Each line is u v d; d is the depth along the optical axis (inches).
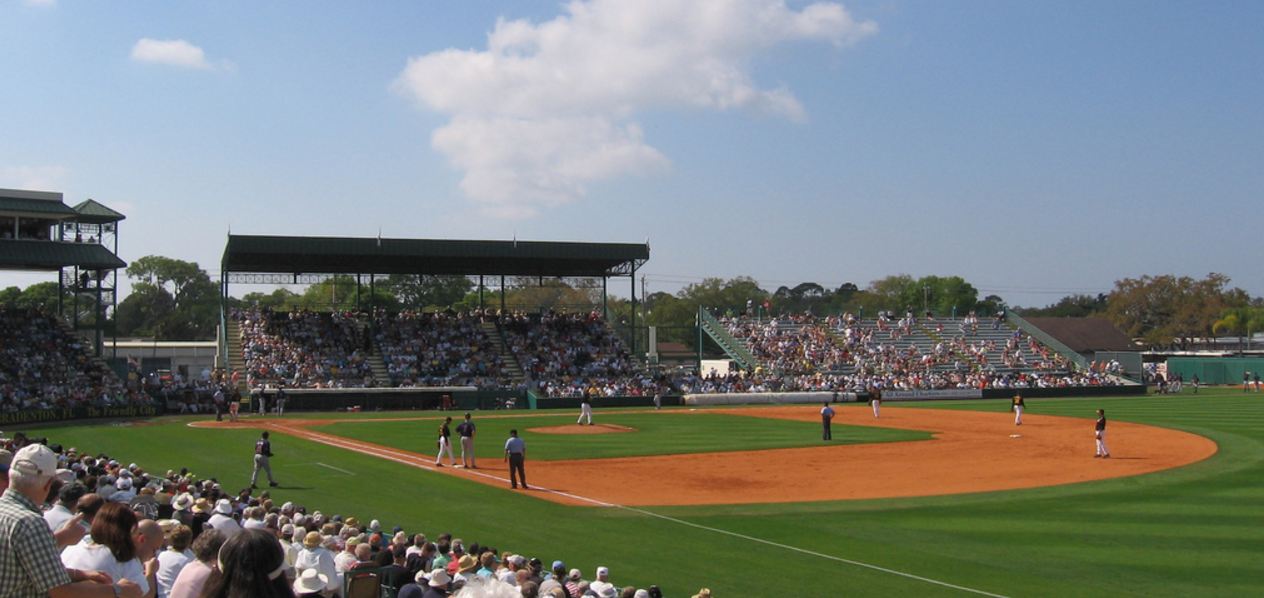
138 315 6259.8
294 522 662.5
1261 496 1124.5
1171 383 3772.1
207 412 2581.2
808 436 1902.1
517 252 3002.0
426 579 507.5
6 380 2389.3
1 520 264.1
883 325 4003.4
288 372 2876.5
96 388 2485.2
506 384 3048.7
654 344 3998.5
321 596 446.9
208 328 6294.3
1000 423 2230.6
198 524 621.3
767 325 3897.6
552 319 3499.0
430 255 2908.5
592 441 1818.4
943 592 698.8
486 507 1058.7
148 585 345.4
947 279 6496.1
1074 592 698.2
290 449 1628.9
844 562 795.4
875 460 1505.9
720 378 3336.6
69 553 332.2
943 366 3673.7
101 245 2785.4
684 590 704.4
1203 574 747.4
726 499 1127.6
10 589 263.1
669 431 2036.2
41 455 281.9
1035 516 1003.3
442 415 2536.9
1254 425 2100.1
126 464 1416.1
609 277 3538.4
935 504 1083.3
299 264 3065.9
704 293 6633.9
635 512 1033.5
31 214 2632.9
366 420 2343.8
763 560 803.4
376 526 737.0
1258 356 4891.7
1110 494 1144.8
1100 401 3107.8
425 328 3287.4
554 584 451.2
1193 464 1424.7
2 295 5206.7
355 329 3198.8
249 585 226.8
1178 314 6235.2
